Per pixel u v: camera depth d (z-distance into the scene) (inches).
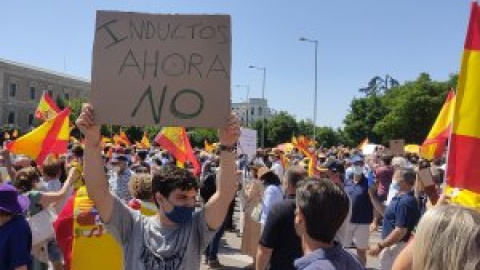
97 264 216.7
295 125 3100.4
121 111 129.9
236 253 467.2
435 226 79.4
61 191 265.7
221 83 130.0
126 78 130.6
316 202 108.3
